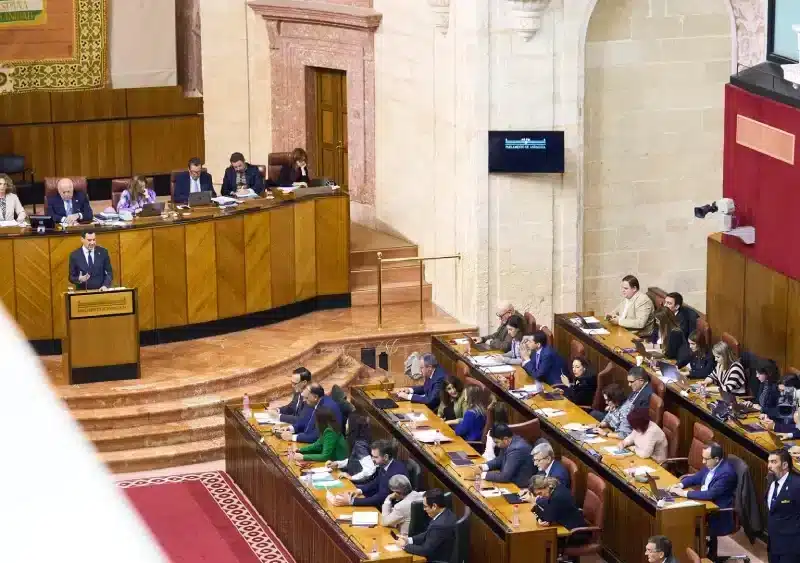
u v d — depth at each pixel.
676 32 16.36
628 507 10.09
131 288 14.08
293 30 19.36
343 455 11.32
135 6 19.97
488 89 15.73
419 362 13.75
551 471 9.99
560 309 16.59
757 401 12.12
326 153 19.66
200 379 14.27
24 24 19.41
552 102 15.93
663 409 11.52
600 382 12.96
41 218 14.88
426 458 10.88
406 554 9.04
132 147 20.44
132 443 13.44
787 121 12.81
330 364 15.52
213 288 15.88
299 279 16.78
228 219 15.82
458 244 16.61
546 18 15.67
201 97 20.55
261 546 11.30
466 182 16.16
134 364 14.20
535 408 12.16
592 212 16.64
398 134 17.98
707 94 16.64
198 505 12.30
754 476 11.03
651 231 16.91
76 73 19.81
